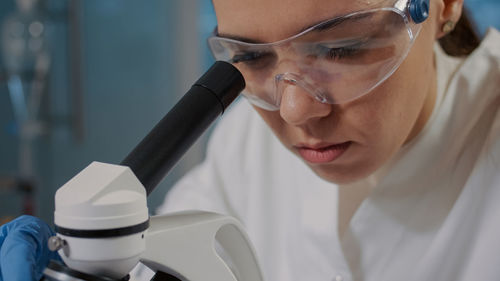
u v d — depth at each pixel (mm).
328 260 862
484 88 750
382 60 509
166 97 2971
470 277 725
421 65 568
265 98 582
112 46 2969
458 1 605
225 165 1083
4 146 2838
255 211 1031
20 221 554
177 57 2939
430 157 765
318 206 890
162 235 479
